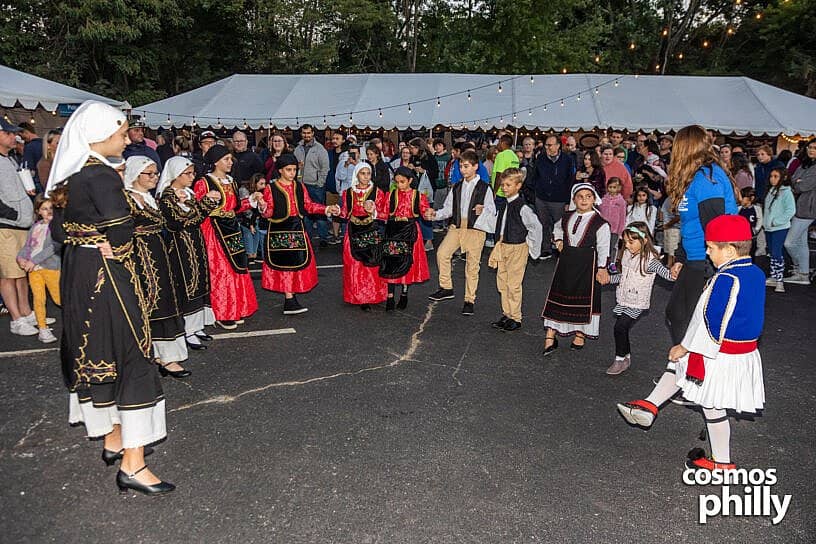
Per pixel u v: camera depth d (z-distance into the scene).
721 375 3.42
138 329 3.22
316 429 4.17
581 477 3.64
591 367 5.51
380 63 29.52
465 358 5.65
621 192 9.65
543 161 10.33
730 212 4.03
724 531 3.16
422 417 4.39
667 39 32.47
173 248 5.05
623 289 5.21
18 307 6.07
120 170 3.58
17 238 5.86
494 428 4.25
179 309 4.93
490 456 3.86
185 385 4.88
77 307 3.12
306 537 3.04
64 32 21.31
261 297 7.71
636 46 32.12
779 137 16.19
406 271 6.91
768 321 7.21
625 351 5.26
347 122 14.79
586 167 10.35
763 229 9.68
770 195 8.76
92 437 3.45
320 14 26.08
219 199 5.34
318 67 26.38
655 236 11.00
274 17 24.97
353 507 3.29
